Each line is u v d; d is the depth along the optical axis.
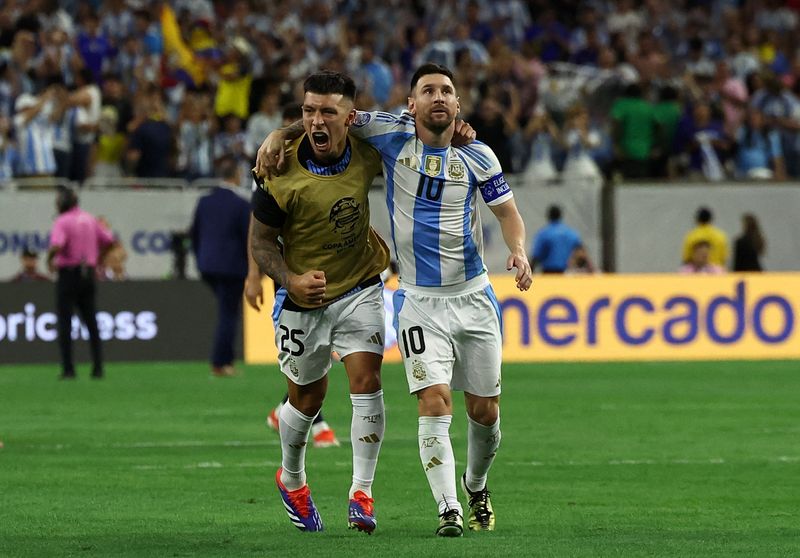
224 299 47.50
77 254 47.16
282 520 21.00
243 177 58.66
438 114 19.20
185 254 57.06
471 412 19.88
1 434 32.53
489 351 19.69
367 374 19.52
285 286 19.05
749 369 50.94
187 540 19.16
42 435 32.34
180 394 42.09
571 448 30.03
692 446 30.41
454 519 19.14
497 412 19.91
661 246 60.38
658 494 23.78
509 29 75.50
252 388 43.94
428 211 19.45
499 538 19.22
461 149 19.59
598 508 22.28
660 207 60.28
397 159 19.50
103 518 21.19
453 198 19.47
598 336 55.53
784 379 47.06
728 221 60.84
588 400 40.28
